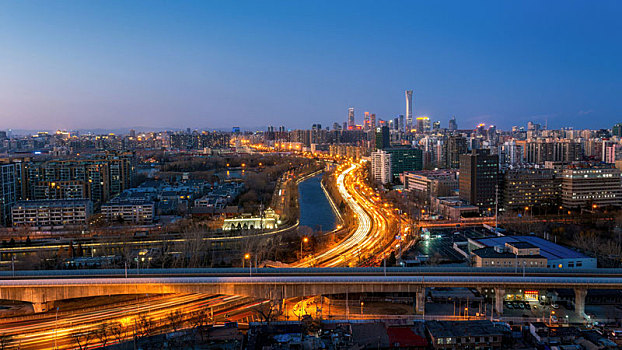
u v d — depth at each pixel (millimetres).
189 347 193500
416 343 195500
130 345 199875
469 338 194375
